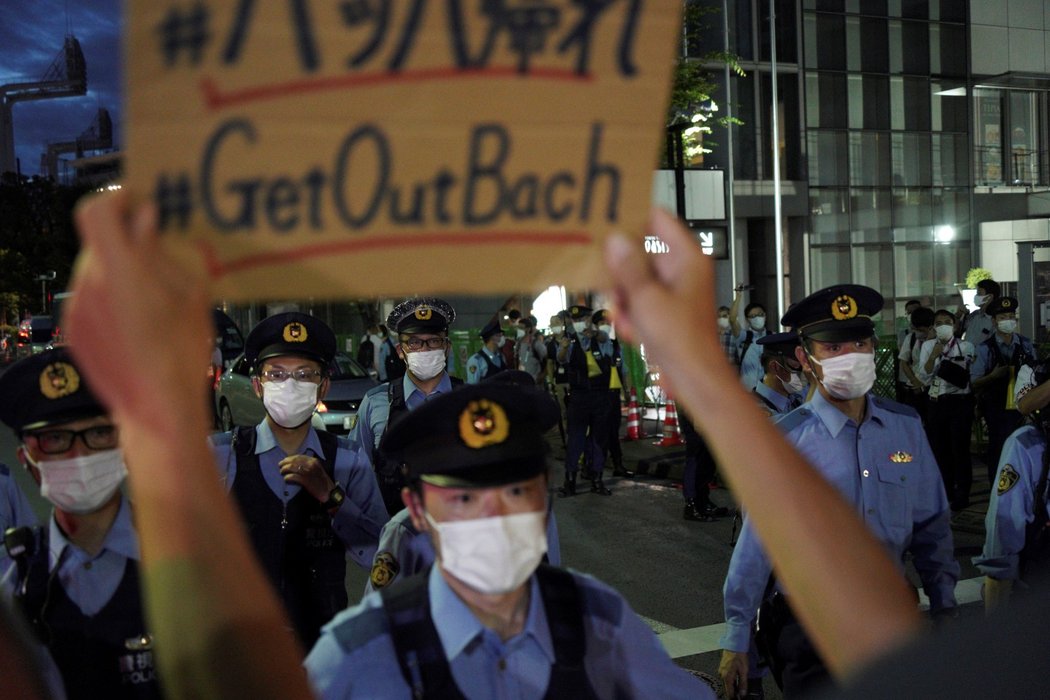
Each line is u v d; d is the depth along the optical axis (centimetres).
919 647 41
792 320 353
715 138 2831
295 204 85
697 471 894
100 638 216
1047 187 3291
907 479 342
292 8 83
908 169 3102
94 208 79
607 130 90
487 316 2648
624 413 1548
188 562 79
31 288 6462
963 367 890
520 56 88
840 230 3023
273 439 357
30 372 216
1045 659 38
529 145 89
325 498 342
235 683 81
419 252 88
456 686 174
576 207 90
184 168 82
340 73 84
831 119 3002
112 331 78
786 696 320
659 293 90
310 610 341
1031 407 336
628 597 652
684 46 2245
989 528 342
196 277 82
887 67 3059
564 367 1073
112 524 223
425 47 86
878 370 1386
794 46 2933
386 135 86
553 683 177
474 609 180
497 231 89
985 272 2714
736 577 334
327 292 86
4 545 225
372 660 174
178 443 78
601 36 89
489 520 175
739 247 2973
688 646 548
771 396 619
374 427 502
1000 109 3238
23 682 80
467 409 176
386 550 298
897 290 3091
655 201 92
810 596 82
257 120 83
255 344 358
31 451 221
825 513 83
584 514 938
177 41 80
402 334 505
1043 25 3241
